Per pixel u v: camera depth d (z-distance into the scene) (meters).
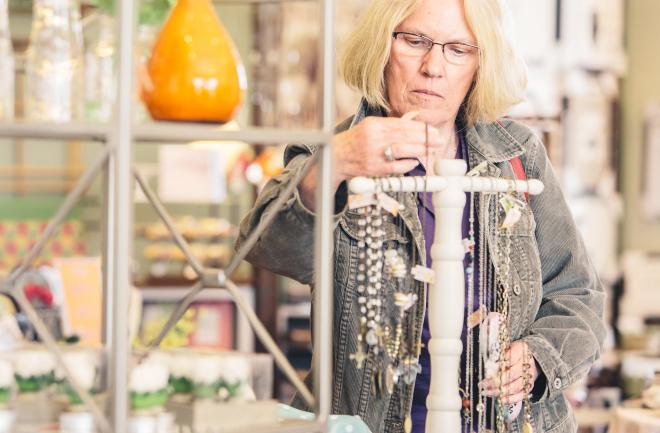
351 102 6.54
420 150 1.82
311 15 6.83
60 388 1.48
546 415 2.28
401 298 1.88
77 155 7.01
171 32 1.53
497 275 2.10
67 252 6.79
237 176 6.86
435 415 1.86
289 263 1.99
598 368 6.17
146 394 1.50
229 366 1.56
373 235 1.88
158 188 6.97
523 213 2.26
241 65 1.61
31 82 1.48
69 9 1.50
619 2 6.68
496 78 2.16
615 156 6.68
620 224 6.73
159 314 6.45
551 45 6.58
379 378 1.91
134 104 1.47
